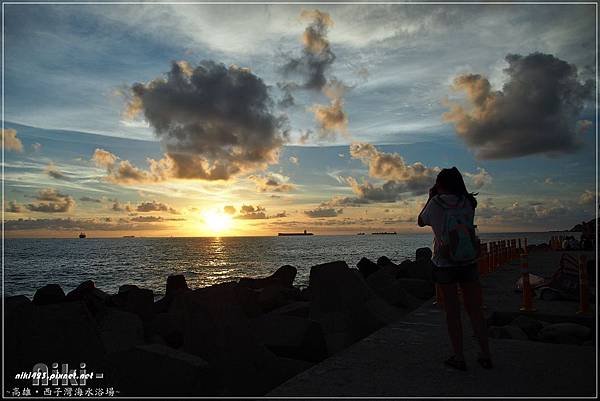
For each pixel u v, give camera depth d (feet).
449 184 15.53
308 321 23.44
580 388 13.10
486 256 45.55
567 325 23.53
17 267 202.49
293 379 14.37
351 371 15.10
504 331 22.45
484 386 13.39
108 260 249.96
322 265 30.48
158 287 109.60
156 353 15.48
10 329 16.57
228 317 19.92
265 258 244.83
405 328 21.85
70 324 17.38
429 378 14.24
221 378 18.35
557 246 90.94
